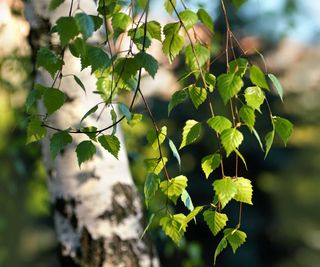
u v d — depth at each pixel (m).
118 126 2.98
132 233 2.99
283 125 1.98
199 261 5.15
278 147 10.63
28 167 6.15
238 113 1.99
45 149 2.93
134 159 4.84
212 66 7.70
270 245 10.72
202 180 9.68
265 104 9.63
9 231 8.05
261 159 10.21
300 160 10.96
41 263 12.23
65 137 1.96
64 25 1.81
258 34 8.67
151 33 2.08
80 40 1.83
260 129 9.76
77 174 2.92
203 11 2.13
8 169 5.89
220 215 2.09
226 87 1.89
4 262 7.36
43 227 12.13
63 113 2.82
